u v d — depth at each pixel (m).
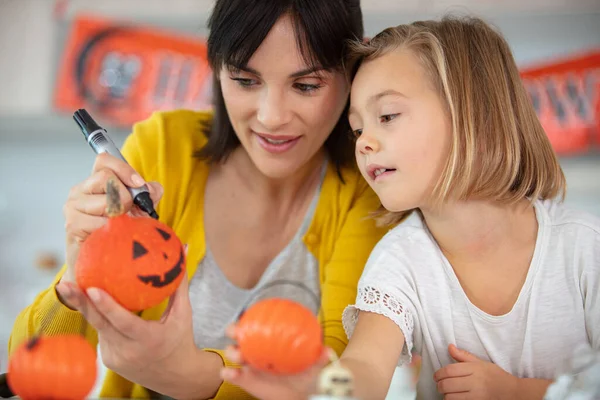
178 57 2.62
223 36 0.94
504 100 1.00
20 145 2.63
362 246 1.10
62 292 0.71
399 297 0.97
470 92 0.98
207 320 1.12
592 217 1.03
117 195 0.71
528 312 0.98
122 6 2.64
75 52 2.63
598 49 2.46
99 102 2.64
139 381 0.84
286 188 1.14
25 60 2.64
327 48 0.94
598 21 2.46
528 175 1.01
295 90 0.97
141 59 2.64
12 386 0.64
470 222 0.99
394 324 0.95
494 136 0.98
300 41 0.92
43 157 2.63
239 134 1.04
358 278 1.08
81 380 0.63
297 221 1.15
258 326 0.65
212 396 0.88
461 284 1.02
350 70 1.01
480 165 0.98
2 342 2.20
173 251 0.71
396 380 1.21
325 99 0.99
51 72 2.64
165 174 1.12
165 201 1.12
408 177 0.95
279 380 0.69
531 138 1.03
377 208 1.12
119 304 0.70
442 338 1.02
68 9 2.64
